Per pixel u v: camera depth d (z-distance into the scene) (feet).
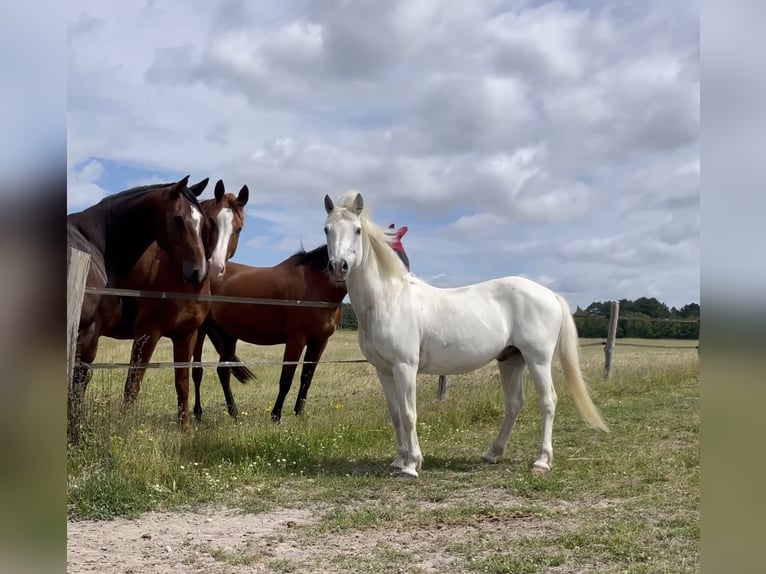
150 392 28.02
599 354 57.06
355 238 16.11
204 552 11.29
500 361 19.21
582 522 12.67
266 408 28.32
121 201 19.53
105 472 14.52
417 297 17.51
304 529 12.57
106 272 19.30
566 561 10.55
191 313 20.13
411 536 12.08
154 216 19.25
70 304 15.33
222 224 21.65
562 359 18.58
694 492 14.62
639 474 16.42
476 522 12.84
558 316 18.26
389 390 17.84
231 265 26.02
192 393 35.37
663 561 10.29
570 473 16.87
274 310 25.00
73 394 15.42
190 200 19.34
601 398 31.32
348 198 16.51
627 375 36.70
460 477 16.89
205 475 15.65
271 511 13.93
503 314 17.95
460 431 23.71
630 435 21.91
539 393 17.90
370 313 17.01
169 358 48.16
